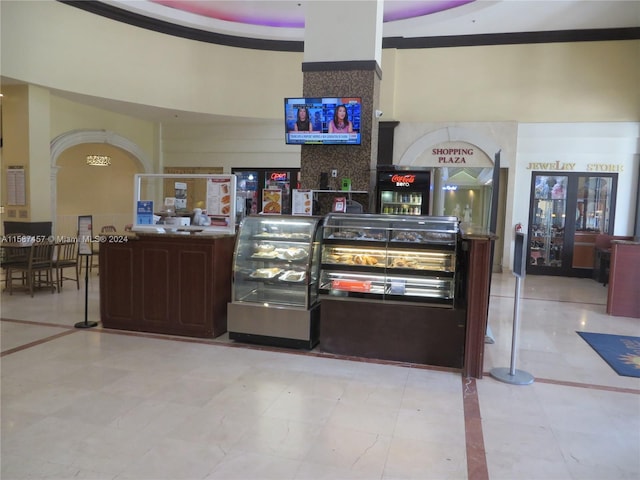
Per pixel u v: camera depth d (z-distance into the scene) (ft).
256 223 16.72
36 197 26.45
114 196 41.57
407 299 14.46
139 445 9.29
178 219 17.66
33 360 13.96
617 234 32.14
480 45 32.73
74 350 14.93
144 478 8.21
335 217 15.69
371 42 20.33
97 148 39.73
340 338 15.03
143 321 16.99
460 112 33.24
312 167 21.48
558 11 28.09
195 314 16.44
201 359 14.33
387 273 14.65
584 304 23.90
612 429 10.42
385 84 33.71
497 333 18.28
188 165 38.60
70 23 27.20
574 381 13.32
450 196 32.14
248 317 15.79
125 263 17.04
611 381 13.38
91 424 10.10
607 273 29.63
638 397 12.25
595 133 31.76
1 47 23.76
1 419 10.26
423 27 30.96
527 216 33.22
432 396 12.00
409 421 10.58
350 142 20.35
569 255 32.99
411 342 14.51
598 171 31.94
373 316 14.75
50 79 26.37
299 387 12.36
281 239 15.98
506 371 13.71
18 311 20.01
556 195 32.81
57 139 29.78
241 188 38.04
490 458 9.11
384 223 15.20
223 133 37.83
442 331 14.26
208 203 17.31
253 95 34.35
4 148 26.55
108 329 17.33
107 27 28.99
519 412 11.19
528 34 31.91
